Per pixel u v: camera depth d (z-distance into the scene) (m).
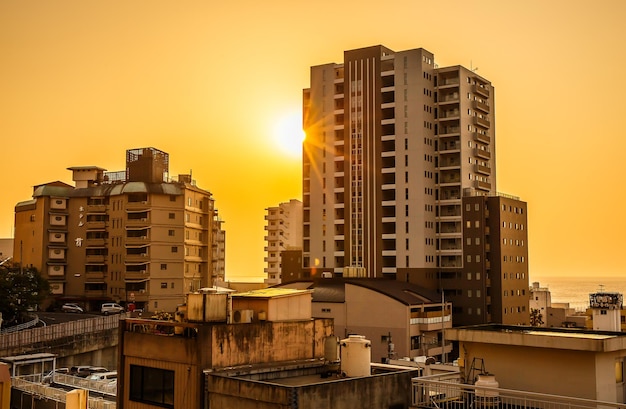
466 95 133.50
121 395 31.53
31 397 51.09
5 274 107.25
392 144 130.38
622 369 28.42
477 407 26.66
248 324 30.34
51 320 112.44
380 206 129.50
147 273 137.62
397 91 130.88
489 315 124.81
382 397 28.36
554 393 27.61
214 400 27.75
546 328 33.25
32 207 149.25
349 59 135.62
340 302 107.75
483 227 125.00
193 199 146.38
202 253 149.38
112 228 143.25
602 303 87.94
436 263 128.38
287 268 161.38
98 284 144.00
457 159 129.88
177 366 29.38
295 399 25.27
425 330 105.88
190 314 30.53
